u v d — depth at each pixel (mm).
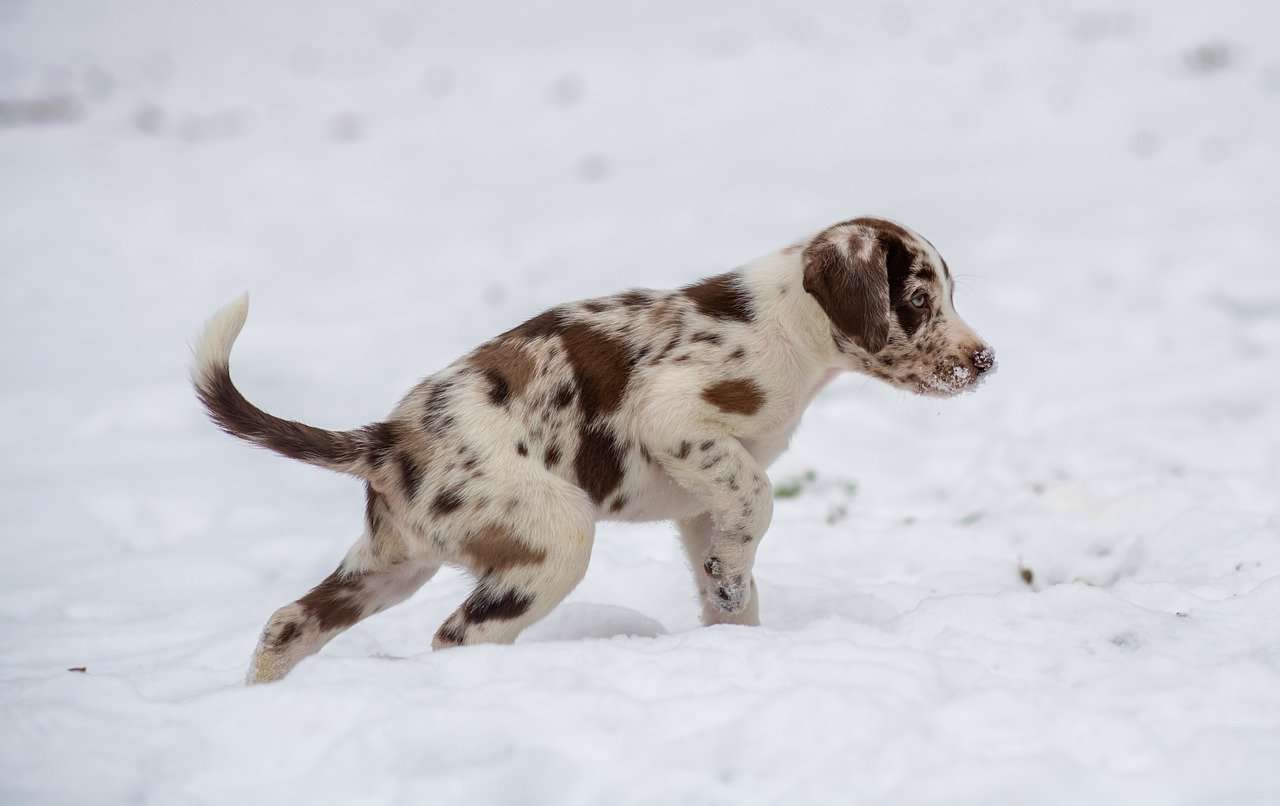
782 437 7707
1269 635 6715
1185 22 36125
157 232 25438
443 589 9156
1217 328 16438
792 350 7473
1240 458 11680
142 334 19391
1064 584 7758
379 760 5516
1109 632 6809
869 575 9266
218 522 11781
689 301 7555
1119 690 5953
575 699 5848
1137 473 11047
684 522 7945
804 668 6133
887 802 5066
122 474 13188
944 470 12359
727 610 7547
